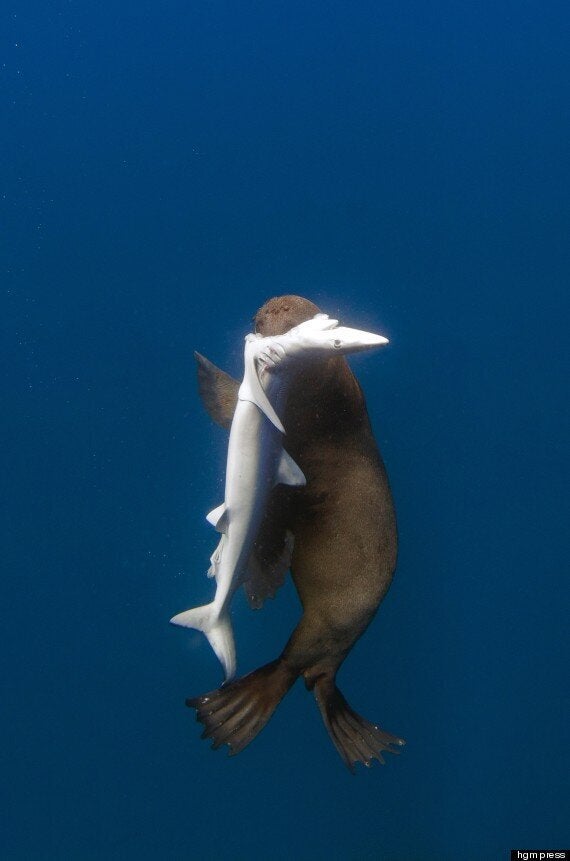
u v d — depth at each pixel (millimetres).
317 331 2691
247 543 2900
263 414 2803
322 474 3109
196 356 3631
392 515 3180
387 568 3137
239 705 3127
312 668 3150
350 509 3104
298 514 3131
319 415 3098
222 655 2943
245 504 2842
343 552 3094
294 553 3154
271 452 2854
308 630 3123
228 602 2955
